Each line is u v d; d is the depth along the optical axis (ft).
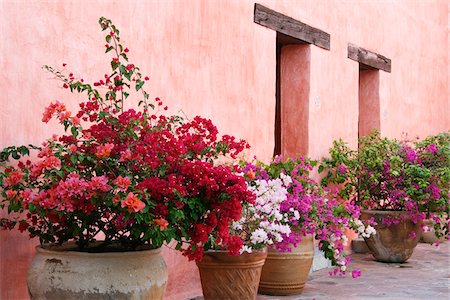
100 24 15.98
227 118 22.06
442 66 46.60
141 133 13.89
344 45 30.83
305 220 19.85
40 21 15.31
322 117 28.81
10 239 14.42
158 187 12.50
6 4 14.49
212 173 13.23
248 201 13.41
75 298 12.10
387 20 36.42
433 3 44.93
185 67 20.11
